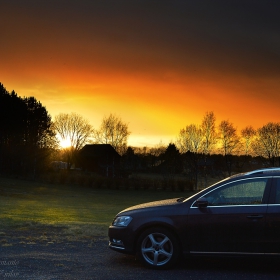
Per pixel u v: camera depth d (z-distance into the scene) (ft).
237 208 23.88
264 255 23.25
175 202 25.76
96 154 343.05
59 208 114.83
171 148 299.17
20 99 262.06
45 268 24.73
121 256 28.22
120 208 130.93
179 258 24.76
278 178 23.90
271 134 318.45
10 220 48.49
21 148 247.70
